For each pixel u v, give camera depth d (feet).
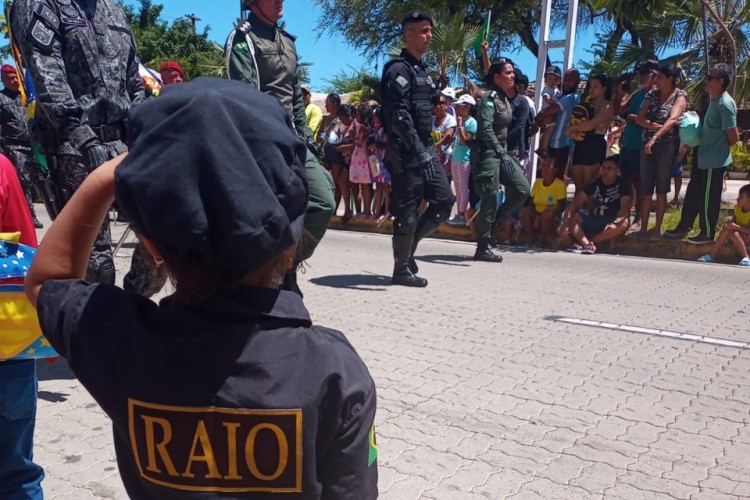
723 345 16.57
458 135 34.19
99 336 4.42
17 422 8.05
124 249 27.53
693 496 9.72
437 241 34.45
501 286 23.07
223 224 3.73
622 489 9.89
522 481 10.09
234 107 3.91
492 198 27.66
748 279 24.75
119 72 13.41
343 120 38.32
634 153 29.96
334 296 21.04
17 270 7.75
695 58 38.99
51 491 9.75
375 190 38.96
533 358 15.40
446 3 74.38
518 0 77.77
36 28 12.31
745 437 11.60
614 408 12.71
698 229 30.37
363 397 4.33
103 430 11.65
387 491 9.77
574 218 31.14
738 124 55.01
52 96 12.20
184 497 4.21
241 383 4.09
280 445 4.09
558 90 36.81
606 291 22.48
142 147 3.85
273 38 14.97
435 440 11.34
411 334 17.03
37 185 13.29
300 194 4.05
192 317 4.21
